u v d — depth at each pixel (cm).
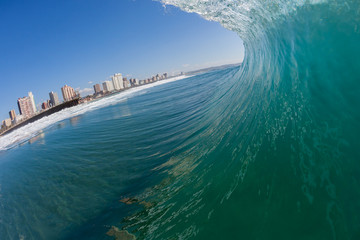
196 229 195
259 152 258
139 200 329
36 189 509
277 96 317
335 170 163
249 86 552
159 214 260
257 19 454
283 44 347
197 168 346
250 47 691
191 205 242
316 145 192
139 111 1395
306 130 214
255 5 412
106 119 1360
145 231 236
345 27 209
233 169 268
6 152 1171
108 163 563
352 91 186
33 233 332
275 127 270
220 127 481
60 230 320
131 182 414
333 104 200
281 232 151
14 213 416
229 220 186
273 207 175
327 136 187
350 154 160
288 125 246
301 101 245
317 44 243
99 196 394
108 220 303
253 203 192
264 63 482
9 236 343
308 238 137
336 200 146
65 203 400
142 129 855
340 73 204
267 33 431
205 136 497
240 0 438
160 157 496
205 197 244
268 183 204
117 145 715
